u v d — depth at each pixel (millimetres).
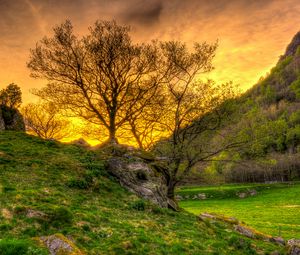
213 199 127312
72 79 37344
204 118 35469
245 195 132625
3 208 18688
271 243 27828
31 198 21016
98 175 29406
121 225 20766
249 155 34906
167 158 34750
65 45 36781
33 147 33875
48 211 19047
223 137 35312
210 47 37156
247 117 35625
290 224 62250
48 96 38250
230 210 90375
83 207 22281
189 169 34625
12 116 52375
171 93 36719
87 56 37281
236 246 23562
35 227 17453
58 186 25203
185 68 36719
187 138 35344
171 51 37250
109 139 37688
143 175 30844
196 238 22469
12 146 32719
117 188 28391
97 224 19906
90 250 16594
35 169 27531
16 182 23781
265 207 95438
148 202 27156
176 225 24266
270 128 34562
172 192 34156
